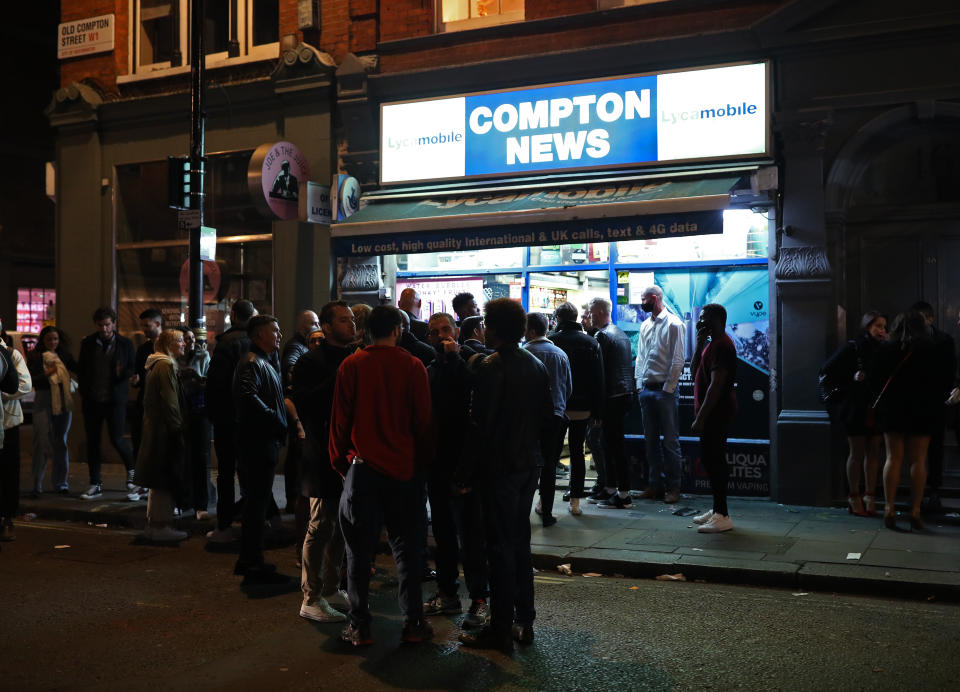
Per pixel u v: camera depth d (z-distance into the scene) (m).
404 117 11.15
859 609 5.79
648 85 9.91
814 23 9.18
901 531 7.82
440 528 5.79
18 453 8.32
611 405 9.14
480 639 5.07
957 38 8.78
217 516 8.22
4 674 4.69
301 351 8.14
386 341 5.21
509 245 9.66
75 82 13.42
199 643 5.21
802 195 9.27
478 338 6.94
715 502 7.94
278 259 11.80
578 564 6.99
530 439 5.14
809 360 9.21
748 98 9.44
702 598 6.11
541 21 10.53
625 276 10.38
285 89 11.66
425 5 11.26
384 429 5.08
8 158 24.23
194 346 9.37
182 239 12.67
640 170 9.98
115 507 9.46
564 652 4.99
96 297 13.11
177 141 12.68
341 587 6.45
